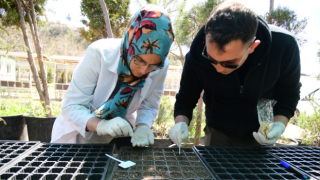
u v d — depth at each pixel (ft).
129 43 4.03
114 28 18.94
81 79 4.68
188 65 5.29
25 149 3.87
